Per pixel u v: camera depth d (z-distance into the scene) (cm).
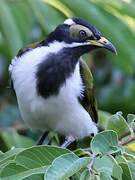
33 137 1352
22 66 1024
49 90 1012
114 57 1237
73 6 1176
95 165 686
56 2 1184
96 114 1167
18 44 1145
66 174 635
